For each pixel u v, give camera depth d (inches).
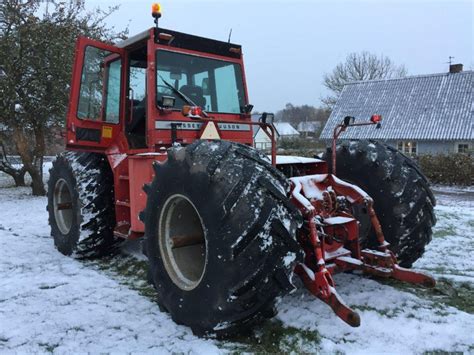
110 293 141.0
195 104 164.6
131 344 105.8
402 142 924.0
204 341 105.0
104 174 181.3
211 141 110.3
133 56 181.2
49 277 159.3
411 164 138.9
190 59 165.0
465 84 939.3
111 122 183.2
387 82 1059.3
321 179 126.7
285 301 123.9
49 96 429.1
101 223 178.2
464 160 618.2
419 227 134.2
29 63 417.1
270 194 97.0
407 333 104.6
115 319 119.8
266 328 109.8
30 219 294.0
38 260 183.3
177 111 155.9
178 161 110.9
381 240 119.3
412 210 131.7
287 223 96.5
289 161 146.2
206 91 169.6
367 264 118.6
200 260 124.0
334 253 117.0
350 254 118.6
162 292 118.3
